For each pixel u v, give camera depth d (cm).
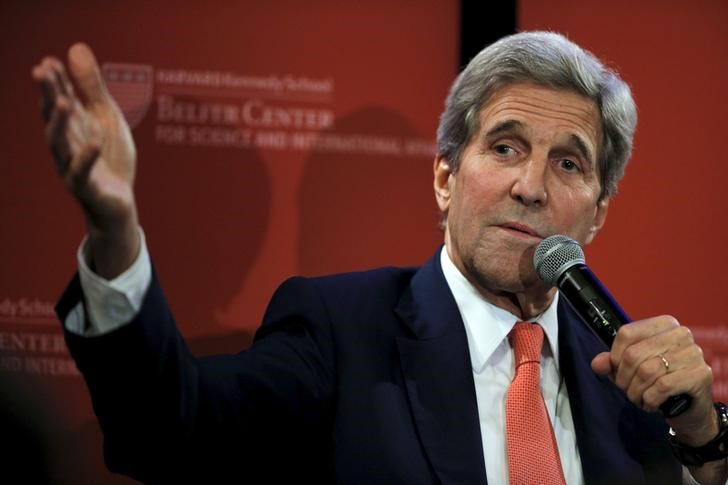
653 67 555
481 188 316
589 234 353
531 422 302
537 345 320
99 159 219
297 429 294
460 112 336
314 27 522
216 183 508
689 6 560
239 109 512
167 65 506
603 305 282
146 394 236
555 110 317
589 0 552
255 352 295
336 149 520
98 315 231
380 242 520
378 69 527
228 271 507
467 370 312
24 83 494
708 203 554
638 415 333
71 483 487
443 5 534
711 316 550
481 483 288
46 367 489
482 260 313
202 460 265
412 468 289
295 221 514
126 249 228
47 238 494
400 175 525
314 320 316
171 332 239
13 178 492
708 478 315
